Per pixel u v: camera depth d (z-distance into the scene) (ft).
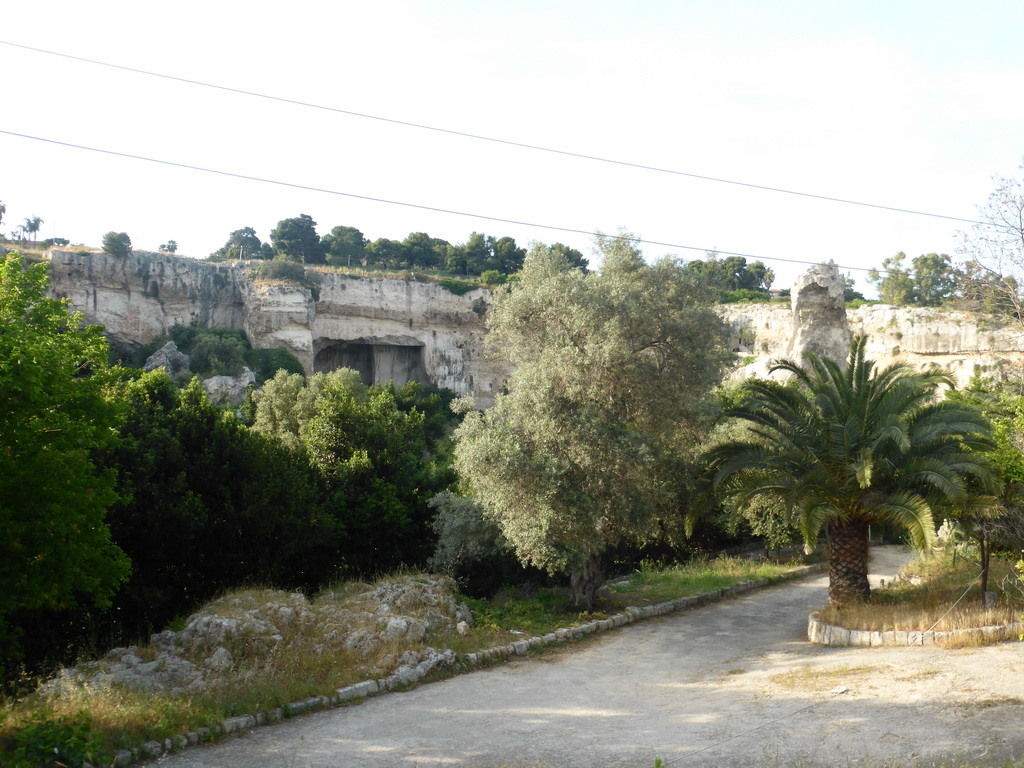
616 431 68.18
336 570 86.79
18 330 44.52
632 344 71.26
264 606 56.54
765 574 94.22
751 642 60.23
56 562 47.44
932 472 58.49
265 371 312.29
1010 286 92.79
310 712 41.22
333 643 53.16
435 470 102.12
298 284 331.16
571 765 32.19
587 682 48.37
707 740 34.81
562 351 68.08
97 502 50.37
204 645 50.47
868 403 64.23
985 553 61.11
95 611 63.21
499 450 66.44
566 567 70.90
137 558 67.62
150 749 33.12
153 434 69.72
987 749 30.27
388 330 352.69
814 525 59.47
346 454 93.86
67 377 48.73
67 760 29.17
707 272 82.02
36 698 38.68
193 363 301.63
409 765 32.58
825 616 60.59
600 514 66.59
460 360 361.92
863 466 58.39
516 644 57.21
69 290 298.56
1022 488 60.18
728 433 99.76
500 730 37.78
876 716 36.17
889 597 67.26
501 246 476.95
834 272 240.94
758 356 303.27
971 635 50.19
